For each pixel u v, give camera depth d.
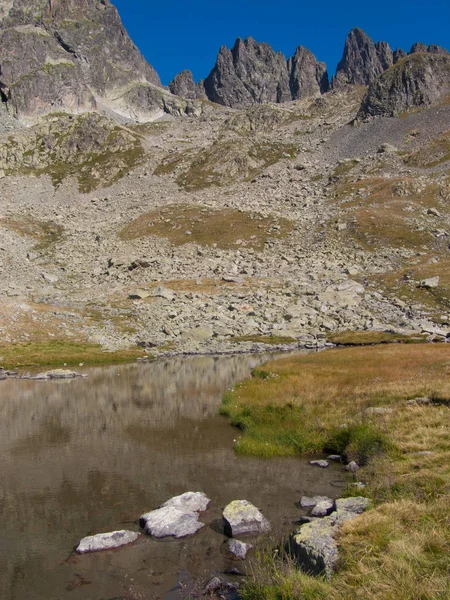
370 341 60.12
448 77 193.75
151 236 120.12
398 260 95.50
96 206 154.00
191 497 13.52
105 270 98.81
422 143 160.62
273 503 13.52
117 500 13.95
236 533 11.57
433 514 10.58
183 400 29.80
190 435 21.39
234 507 12.41
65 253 112.50
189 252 108.31
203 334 63.56
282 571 9.23
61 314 68.69
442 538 9.19
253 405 25.22
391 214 114.88
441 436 16.77
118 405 28.31
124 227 128.88
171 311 72.19
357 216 115.50
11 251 109.94
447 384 24.05
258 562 10.16
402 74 197.38
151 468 16.80
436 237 103.75
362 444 17.44
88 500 13.97
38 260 108.44
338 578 8.43
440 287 77.75
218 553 10.72
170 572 9.95
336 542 9.70
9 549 11.10
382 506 11.36
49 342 57.09
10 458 18.05
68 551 10.98
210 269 97.50
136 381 37.81
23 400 30.20
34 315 66.12
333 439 19.16
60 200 165.00
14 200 160.62
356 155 170.12
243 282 88.31
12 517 12.88
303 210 131.12
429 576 7.94
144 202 151.75
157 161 195.00
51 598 9.03
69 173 188.00
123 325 66.88
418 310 71.88
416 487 12.72
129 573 9.94
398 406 21.58
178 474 16.16
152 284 87.75
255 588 8.84
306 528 10.54
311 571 9.22
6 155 191.00
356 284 82.69
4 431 22.19
